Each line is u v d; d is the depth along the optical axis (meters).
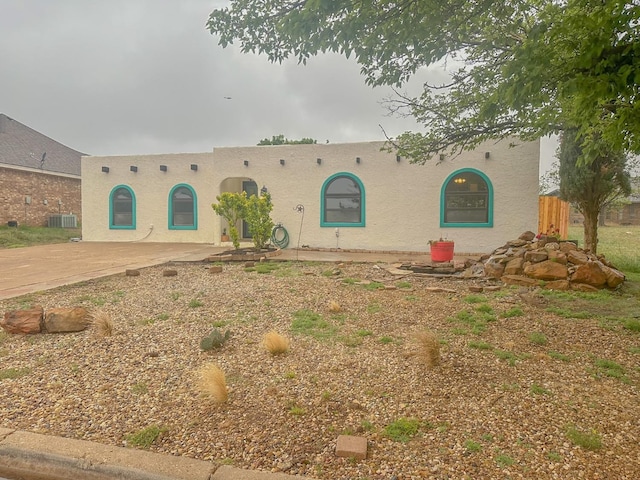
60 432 2.51
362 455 2.21
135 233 15.40
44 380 3.25
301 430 2.51
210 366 3.20
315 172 13.08
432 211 12.14
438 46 5.21
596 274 6.38
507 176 11.49
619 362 3.59
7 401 2.90
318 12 4.11
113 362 3.62
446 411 2.72
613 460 2.18
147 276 7.71
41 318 4.44
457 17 4.77
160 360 3.67
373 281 7.35
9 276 7.65
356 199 12.83
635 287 6.61
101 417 2.69
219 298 5.90
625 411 2.72
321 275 7.85
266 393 3.01
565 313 5.06
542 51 3.02
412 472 2.09
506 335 4.30
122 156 15.38
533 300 5.70
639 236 20.69
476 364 3.50
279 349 3.76
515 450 2.27
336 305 5.26
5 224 18.95
